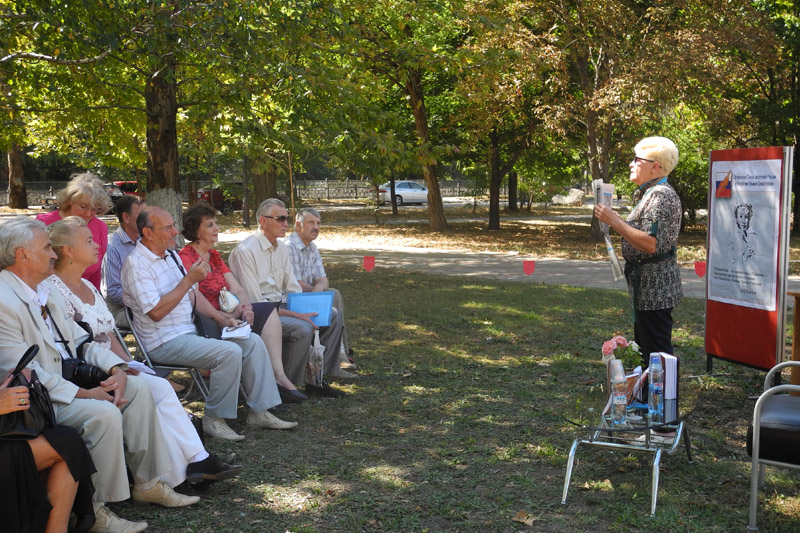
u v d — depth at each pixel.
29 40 9.41
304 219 6.68
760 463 3.60
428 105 24.25
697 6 18.95
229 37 8.87
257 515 3.78
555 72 19.16
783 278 5.80
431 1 12.37
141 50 8.78
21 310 3.57
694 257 16.28
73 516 3.61
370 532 3.59
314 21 9.76
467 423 5.21
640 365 4.21
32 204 40.75
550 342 7.78
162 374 4.96
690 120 22.41
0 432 3.09
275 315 5.72
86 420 3.51
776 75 23.09
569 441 4.84
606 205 4.60
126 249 5.54
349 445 4.80
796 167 24.06
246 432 5.07
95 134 13.56
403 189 46.31
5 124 10.38
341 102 10.03
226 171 31.77
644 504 3.88
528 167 30.86
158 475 3.82
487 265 15.43
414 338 7.96
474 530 3.61
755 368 6.12
